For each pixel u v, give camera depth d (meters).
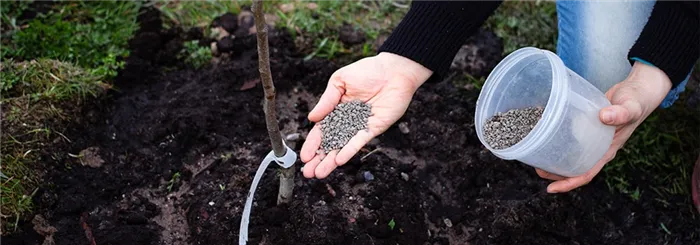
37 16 3.15
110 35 3.10
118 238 2.43
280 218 2.47
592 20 2.74
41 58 2.86
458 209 2.65
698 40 2.29
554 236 2.62
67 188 2.56
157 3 3.29
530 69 2.28
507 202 2.65
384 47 2.39
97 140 2.74
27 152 2.54
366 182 2.62
